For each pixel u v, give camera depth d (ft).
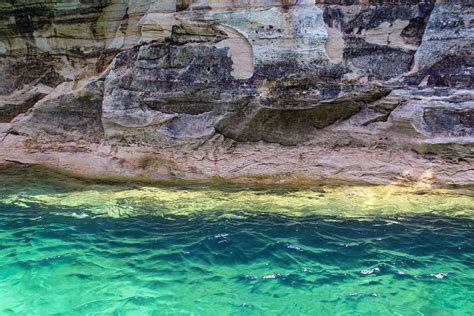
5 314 15.92
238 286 17.62
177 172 28.71
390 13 26.96
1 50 32.50
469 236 21.53
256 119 28.02
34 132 31.73
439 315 15.84
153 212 24.73
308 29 26.89
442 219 23.27
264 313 15.93
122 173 29.35
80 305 16.44
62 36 31.27
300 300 16.70
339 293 17.15
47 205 25.79
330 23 26.96
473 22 26.09
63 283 17.90
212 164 28.50
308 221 23.29
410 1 26.84
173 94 28.48
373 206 24.66
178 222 23.49
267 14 27.09
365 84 26.91
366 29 27.09
